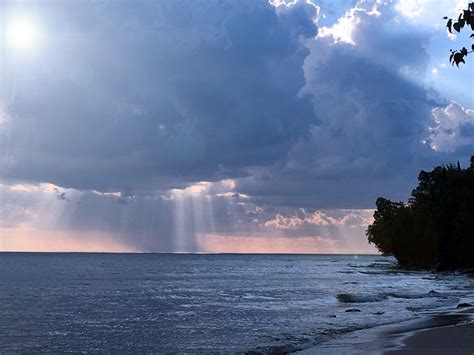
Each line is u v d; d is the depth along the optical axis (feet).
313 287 226.38
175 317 120.98
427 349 63.41
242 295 188.14
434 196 374.84
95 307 147.23
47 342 86.94
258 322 108.37
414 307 127.65
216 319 116.06
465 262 357.00
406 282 258.37
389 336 77.15
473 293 174.81
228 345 79.61
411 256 418.31
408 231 401.70
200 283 268.41
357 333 83.30
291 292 199.00
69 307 147.43
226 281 285.84
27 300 171.22
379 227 481.46
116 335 93.86
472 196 336.49
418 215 382.01
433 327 85.92
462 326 82.38
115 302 163.43
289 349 69.92
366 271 423.64
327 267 558.15
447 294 170.71
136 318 119.96
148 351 77.05
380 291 192.85
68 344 84.89
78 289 224.33
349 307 135.23
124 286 245.04
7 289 223.10
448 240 366.02
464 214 335.67
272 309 135.74
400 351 62.28
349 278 309.22
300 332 88.99
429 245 382.83
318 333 86.28
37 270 434.30
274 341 80.84
